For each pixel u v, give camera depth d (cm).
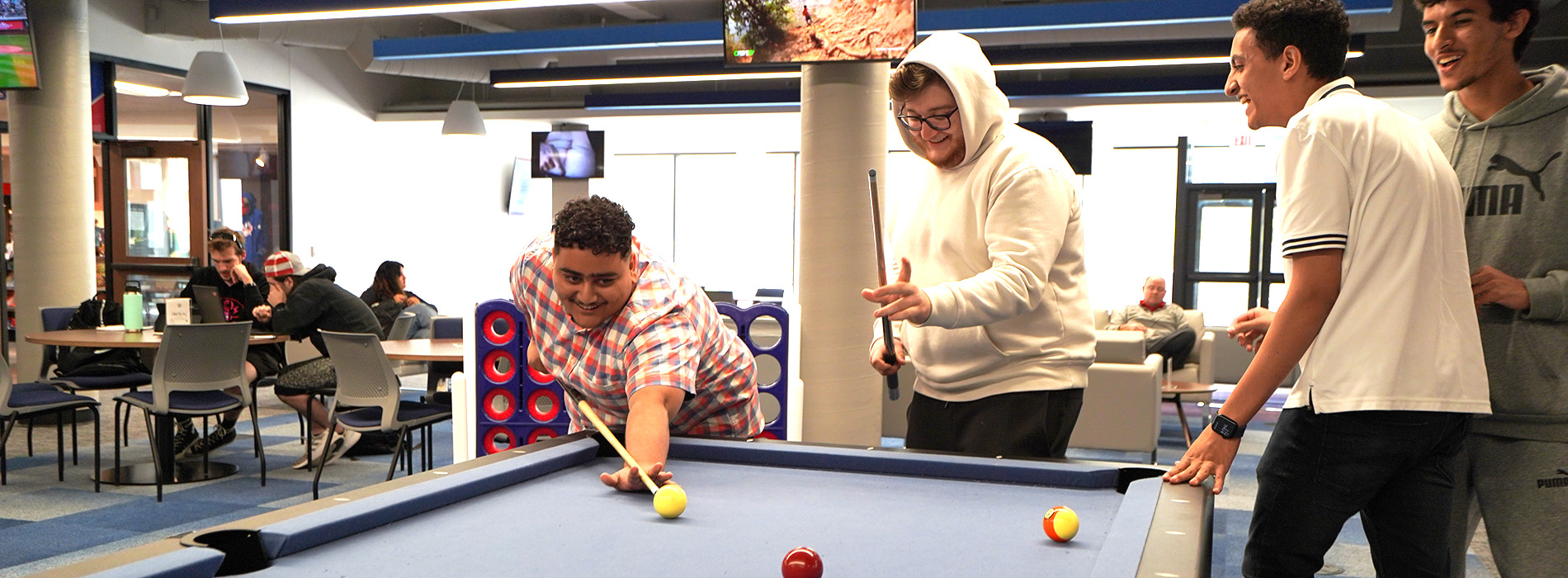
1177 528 127
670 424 202
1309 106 162
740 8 359
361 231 1164
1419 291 156
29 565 332
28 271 688
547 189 1545
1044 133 1036
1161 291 793
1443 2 181
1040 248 200
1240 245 1047
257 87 1005
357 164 1154
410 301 779
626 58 1016
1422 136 165
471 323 319
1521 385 179
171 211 938
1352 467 159
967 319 192
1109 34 833
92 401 460
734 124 1205
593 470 173
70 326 593
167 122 931
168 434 466
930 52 210
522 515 142
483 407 322
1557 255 177
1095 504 153
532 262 191
